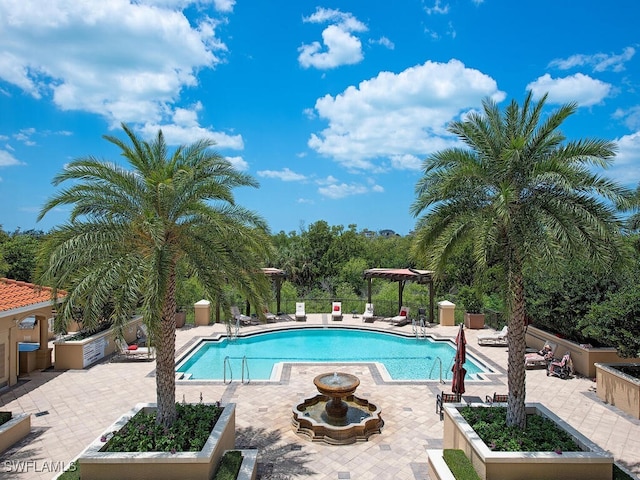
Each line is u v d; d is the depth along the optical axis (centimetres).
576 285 1555
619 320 1201
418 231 991
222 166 955
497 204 802
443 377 1630
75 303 802
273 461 948
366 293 4128
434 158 949
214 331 2314
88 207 858
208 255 908
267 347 2138
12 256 2708
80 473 774
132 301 788
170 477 770
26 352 1555
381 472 906
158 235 791
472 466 810
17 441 1024
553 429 891
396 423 1155
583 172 839
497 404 1023
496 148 920
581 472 770
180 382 1489
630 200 805
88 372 1573
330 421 1134
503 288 840
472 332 2323
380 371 1633
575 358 1609
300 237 5059
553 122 870
